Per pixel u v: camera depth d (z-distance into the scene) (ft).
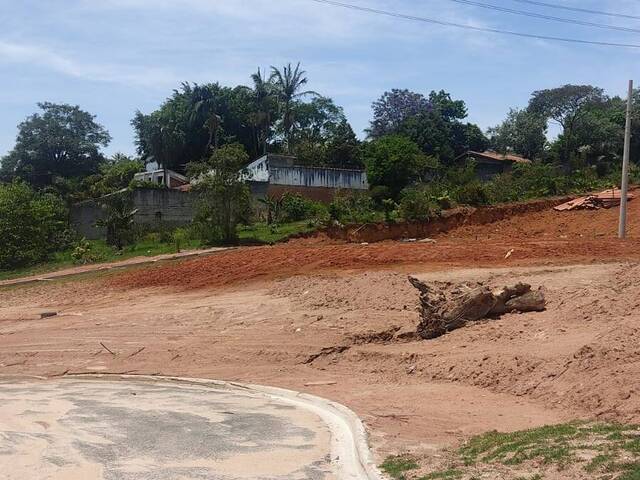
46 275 118.73
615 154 196.13
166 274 97.45
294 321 67.00
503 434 31.86
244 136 225.76
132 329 74.23
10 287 110.93
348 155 202.59
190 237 130.82
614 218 122.21
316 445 33.40
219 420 40.01
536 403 38.63
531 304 55.67
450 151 213.46
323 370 54.85
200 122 216.33
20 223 143.74
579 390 37.14
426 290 57.72
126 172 205.46
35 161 240.73
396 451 30.94
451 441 32.48
